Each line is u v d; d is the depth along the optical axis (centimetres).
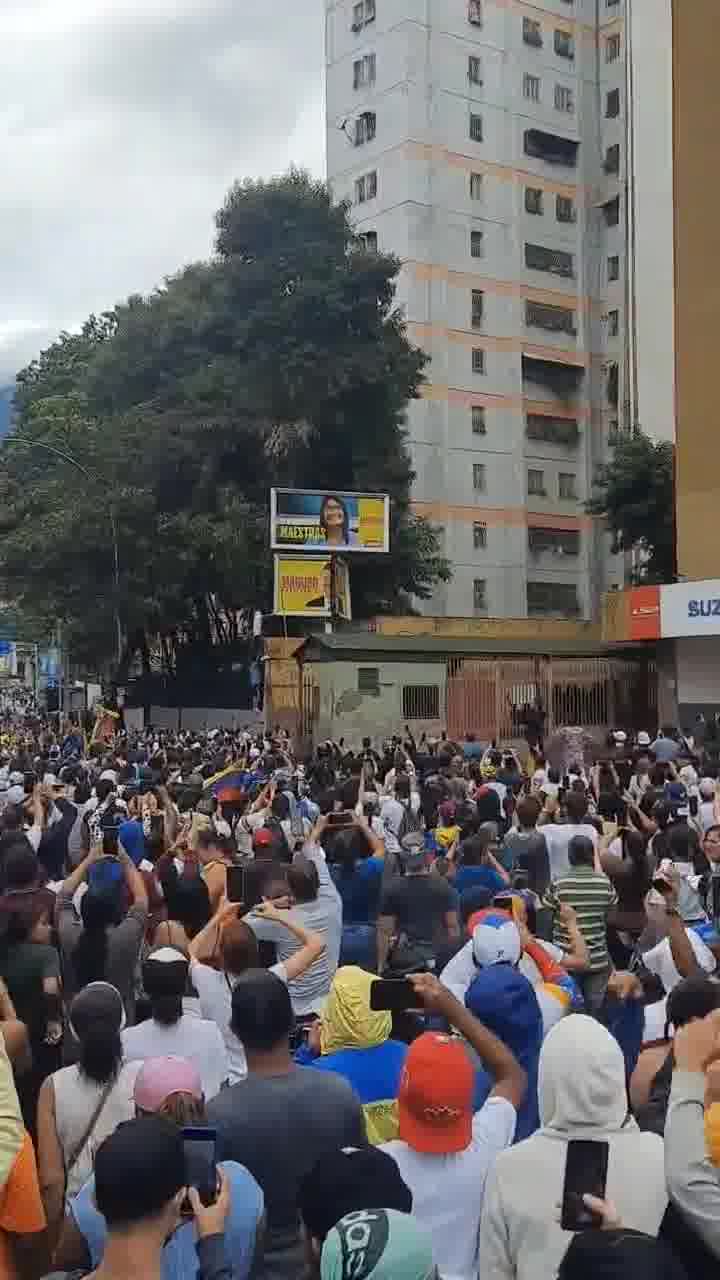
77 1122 432
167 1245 299
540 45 6188
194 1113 366
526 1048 443
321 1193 306
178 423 4506
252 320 4381
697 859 878
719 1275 308
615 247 6247
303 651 3484
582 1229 299
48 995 616
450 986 543
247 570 4366
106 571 4600
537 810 991
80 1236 362
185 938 666
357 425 4594
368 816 1216
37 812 1188
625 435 4256
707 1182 310
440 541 5803
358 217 6012
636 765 1795
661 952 638
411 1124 352
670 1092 331
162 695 5331
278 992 400
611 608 3609
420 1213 345
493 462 5978
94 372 5100
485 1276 318
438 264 5850
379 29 5922
